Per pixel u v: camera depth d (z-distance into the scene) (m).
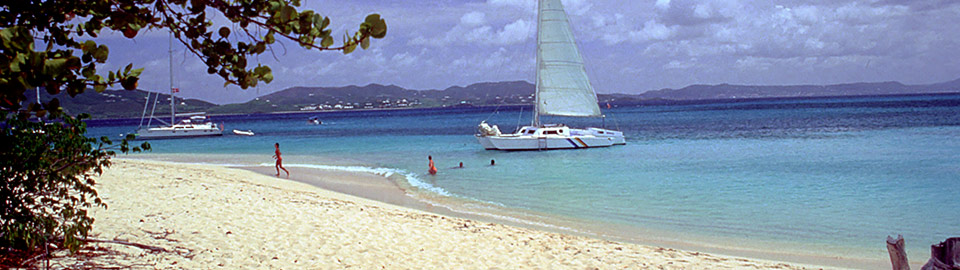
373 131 72.50
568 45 39.34
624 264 10.79
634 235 14.47
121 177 20.41
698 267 10.77
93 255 8.98
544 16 39.28
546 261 10.84
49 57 4.00
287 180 24.89
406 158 35.28
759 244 13.49
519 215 17.11
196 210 13.86
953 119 63.34
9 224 7.83
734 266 11.00
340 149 43.81
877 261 11.91
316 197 17.83
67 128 8.17
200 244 10.55
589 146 39.22
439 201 19.64
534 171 28.16
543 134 38.66
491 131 38.88
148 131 61.19
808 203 18.61
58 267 8.17
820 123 65.56
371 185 23.55
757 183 22.97
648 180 24.42
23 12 4.16
